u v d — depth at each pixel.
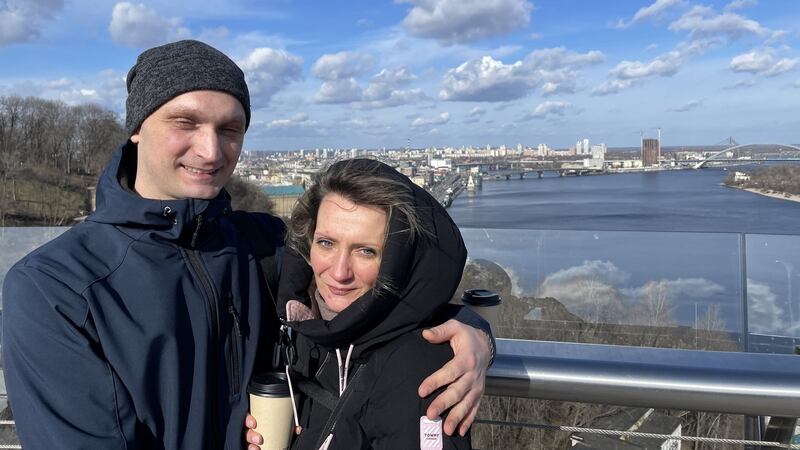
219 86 1.55
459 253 1.52
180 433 1.42
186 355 1.46
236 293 1.63
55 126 60.06
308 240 1.68
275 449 1.54
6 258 3.42
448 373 1.36
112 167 1.59
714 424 3.07
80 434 1.27
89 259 1.42
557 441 3.38
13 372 1.31
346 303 1.58
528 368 1.55
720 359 1.52
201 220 1.55
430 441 1.34
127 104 1.62
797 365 1.48
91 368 1.32
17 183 50.06
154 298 1.43
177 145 1.55
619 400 1.52
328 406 1.53
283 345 1.66
